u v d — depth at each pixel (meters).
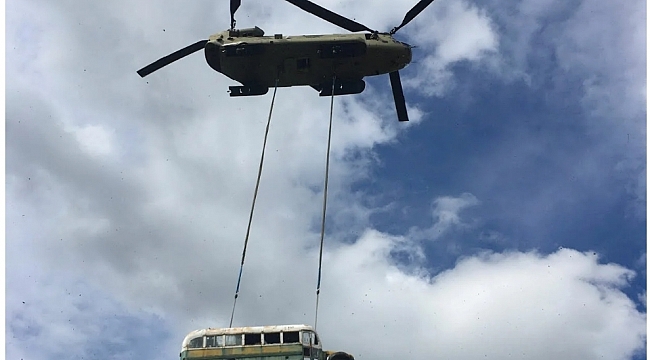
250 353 26.16
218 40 34.53
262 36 34.34
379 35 34.09
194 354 26.12
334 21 34.38
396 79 35.34
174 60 37.00
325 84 35.34
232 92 35.72
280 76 34.91
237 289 31.25
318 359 26.64
